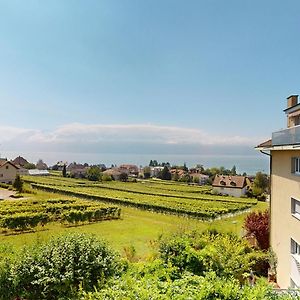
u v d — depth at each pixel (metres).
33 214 30.66
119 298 4.82
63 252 9.01
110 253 9.55
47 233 28.27
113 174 122.19
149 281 5.49
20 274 8.80
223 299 5.01
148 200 51.53
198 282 5.54
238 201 60.56
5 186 63.12
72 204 39.53
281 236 14.90
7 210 33.88
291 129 12.37
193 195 69.81
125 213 41.56
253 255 16.67
